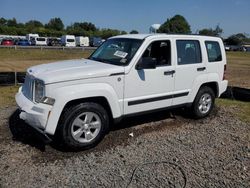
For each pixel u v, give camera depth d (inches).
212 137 216.2
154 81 211.3
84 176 153.5
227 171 165.2
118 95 194.1
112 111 192.4
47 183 145.9
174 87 226.5
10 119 235.9
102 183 147.5
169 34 226.4
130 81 198.1
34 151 180.1
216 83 263.1
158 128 230.5
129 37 221.6
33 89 179.3
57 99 168.6
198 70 242.7
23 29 3996.1
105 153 181.6
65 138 176.4
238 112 287.6
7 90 363.6
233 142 208.2
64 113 175.0
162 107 222.5
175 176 157.1
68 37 2481.5
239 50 2898.6
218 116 271.0
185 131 226.5
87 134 183.9
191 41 239.0
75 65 196.5
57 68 187.5
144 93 207.8
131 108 203.0
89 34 3937.0
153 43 212.4
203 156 183.0
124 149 188.2
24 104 182.2
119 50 213.5
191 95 241.8
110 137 207.2
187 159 177.6
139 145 195.5
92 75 180.9
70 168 161.3
